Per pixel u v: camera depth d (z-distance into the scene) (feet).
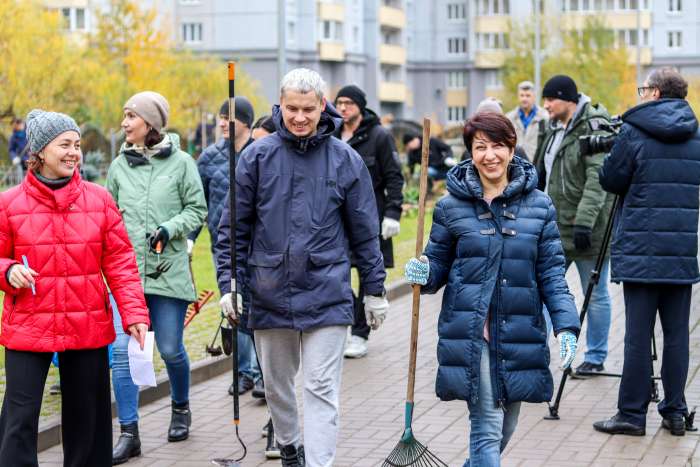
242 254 28.04
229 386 40.50
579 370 40.81
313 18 308.19
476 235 25.07
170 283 32.40
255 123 38.78
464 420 35.45
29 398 25.67
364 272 28.04
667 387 33.40
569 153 40.14
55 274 25.73
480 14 363.35
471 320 24.86
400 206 43.93
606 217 40.16
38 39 148.15
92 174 63.52
